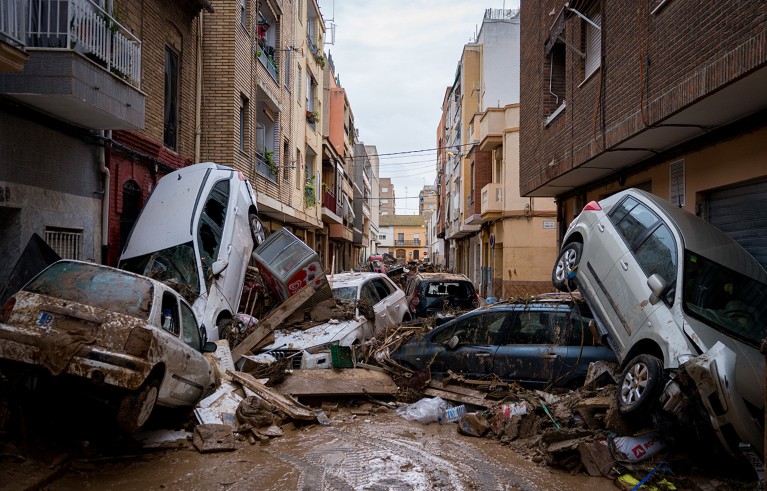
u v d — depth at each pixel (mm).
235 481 5168
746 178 7770
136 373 5227
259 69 18750
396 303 13023
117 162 10977
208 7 14602
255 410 6938
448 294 15773
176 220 10172
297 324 10414
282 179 22562
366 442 6461
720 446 5180
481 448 6266
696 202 9047
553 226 22891
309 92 30234
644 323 5977
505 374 7637
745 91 6727
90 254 10055
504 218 23375
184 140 14461
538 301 7973
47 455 5352
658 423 5449
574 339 7375
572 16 12344
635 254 6594
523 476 5398
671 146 9750
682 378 5105
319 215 32000
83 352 5184
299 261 10797
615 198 7578
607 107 10211
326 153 33125
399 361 8984
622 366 6344
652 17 8383
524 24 16594
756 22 6023
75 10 8320
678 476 5273
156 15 12539
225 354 8461
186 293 9086
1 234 8320
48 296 5523
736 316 5809
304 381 8164
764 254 7656
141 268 9617
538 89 14938
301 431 6891
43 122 8750
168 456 5824
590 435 5859
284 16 22859
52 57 7867
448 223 43844
